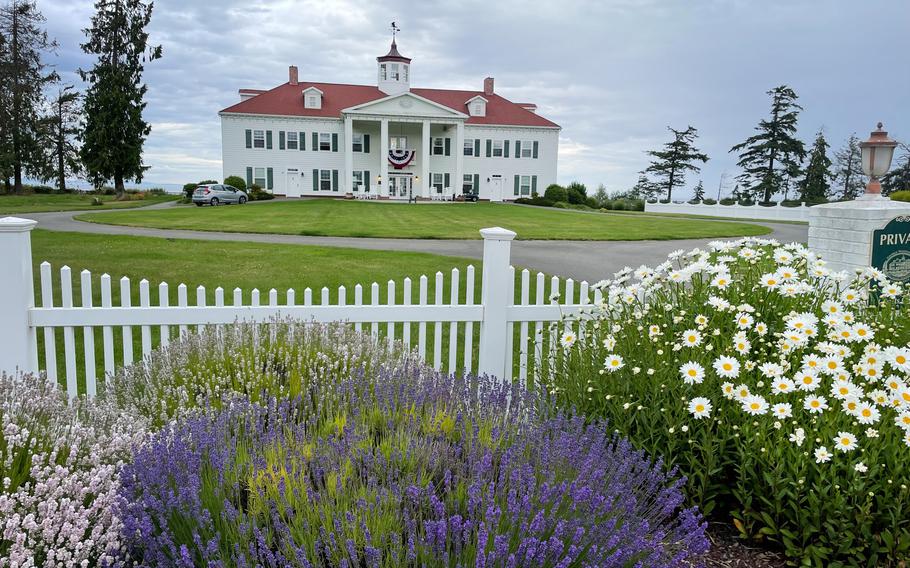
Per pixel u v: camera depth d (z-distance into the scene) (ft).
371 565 5.82
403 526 6.66
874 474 8.17
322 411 10.66
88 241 48.93
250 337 14.28
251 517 6.73
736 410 9.33
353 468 7.54
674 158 206.59
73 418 9.45
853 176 171.01
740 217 123.03
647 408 9.96
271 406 9.96
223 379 12.49
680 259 13.50
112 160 133.28
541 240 57.31
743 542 9.35
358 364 13.46
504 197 163.53
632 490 8.21
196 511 6.58
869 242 20.04
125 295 15.10
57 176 162.09
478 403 9.87
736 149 186.19
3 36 121.90
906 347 9.89
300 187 153.28
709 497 9.40
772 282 11.02
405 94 148.05
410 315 16.07
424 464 7.77
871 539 8.16
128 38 136.36
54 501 6.61
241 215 82.74
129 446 8.32
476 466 7.45
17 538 6.05
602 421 9.74
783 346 9.75
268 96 154.92
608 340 10.82
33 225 14.62
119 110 133.59
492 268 16.03
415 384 10.96
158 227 63.77
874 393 8.68
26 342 14.70
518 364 16.69
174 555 6.27
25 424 8.38
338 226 67.97
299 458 7.95
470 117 160.15
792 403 9.53
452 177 161.99
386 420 9.41
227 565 6.15
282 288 31.04
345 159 149.89
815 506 8.26
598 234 63.10
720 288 11.37
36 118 151.43
